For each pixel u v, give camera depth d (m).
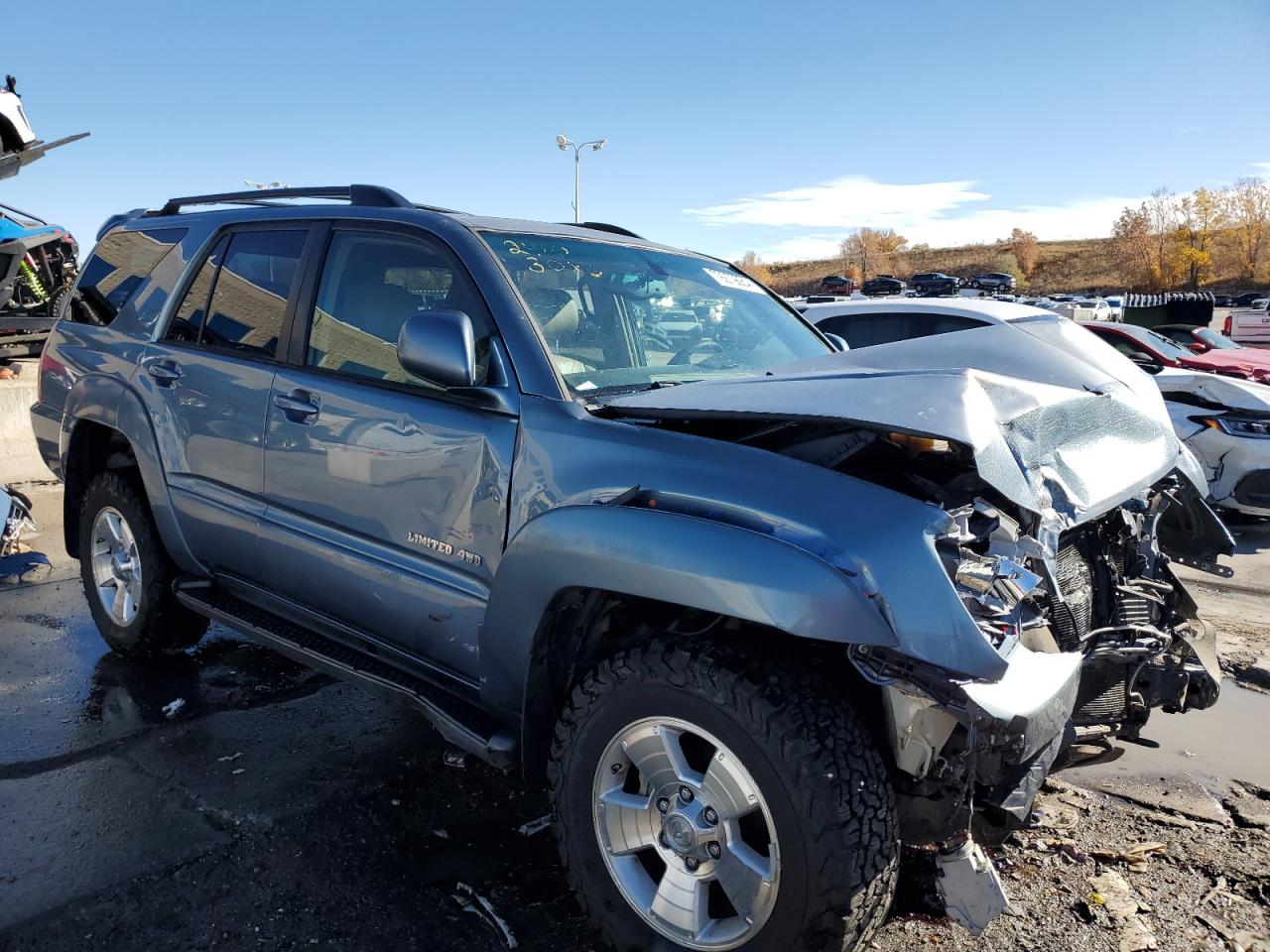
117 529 4.28
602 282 3.27
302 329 3.35
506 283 2.89
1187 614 3.31
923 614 2.03
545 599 2.46
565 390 2.69
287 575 3.36
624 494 2.38
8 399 7.85
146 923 2.51
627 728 2.34
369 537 3.03
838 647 2.30
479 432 2.72
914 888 2.75
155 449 3.83
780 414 2.28
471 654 2.78
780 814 2.08
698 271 3.85
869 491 2.19
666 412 2.48
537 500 2.56
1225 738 3.97
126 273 4.32
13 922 2.48
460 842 2.97
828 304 8.98
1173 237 89.75
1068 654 2.36
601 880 2.41
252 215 3.74
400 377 3.01
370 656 3.19
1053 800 3.40
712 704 2.16
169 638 4.20
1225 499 7.92
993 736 2.15
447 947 2.47
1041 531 2.38
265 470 3.36
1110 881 2.87
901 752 2.19
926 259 114.25
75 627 4.84
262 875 2.75
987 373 2.58
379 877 2.77
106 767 3.36
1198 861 3.01
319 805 3.14
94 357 4.22
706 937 2.23
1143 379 3.24
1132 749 3.85
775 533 2.14
